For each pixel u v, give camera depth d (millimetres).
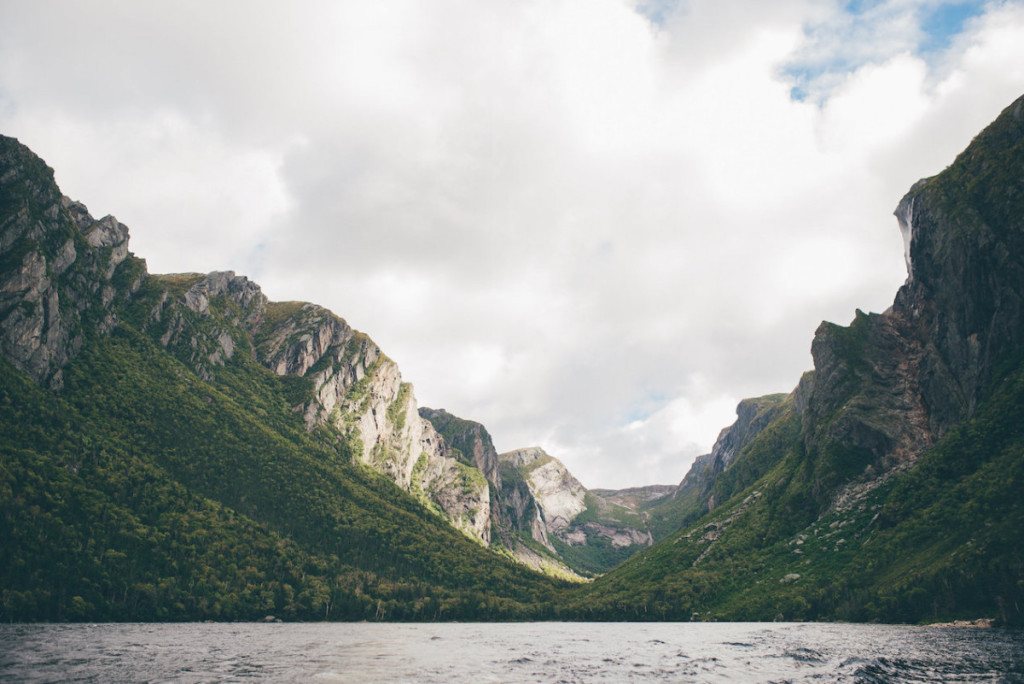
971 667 82375
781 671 85500
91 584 169750
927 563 167000
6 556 159500
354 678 82938
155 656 98250
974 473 189000
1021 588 135000
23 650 99500
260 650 112938
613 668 94375
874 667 83000
